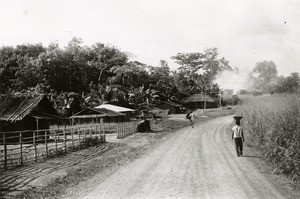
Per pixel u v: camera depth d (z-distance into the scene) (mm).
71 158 19594
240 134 18703
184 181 12664
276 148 15234
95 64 95250
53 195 11461
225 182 12305
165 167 15906
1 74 77625
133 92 83875
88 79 92812
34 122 33188
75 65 86438
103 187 12320
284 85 21281
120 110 61812
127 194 11086
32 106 32281
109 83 91062
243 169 14781
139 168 15984
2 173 14688
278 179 12734
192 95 99562
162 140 30234
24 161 17781
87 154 21531
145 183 12617
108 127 40781
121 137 33969
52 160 18578
